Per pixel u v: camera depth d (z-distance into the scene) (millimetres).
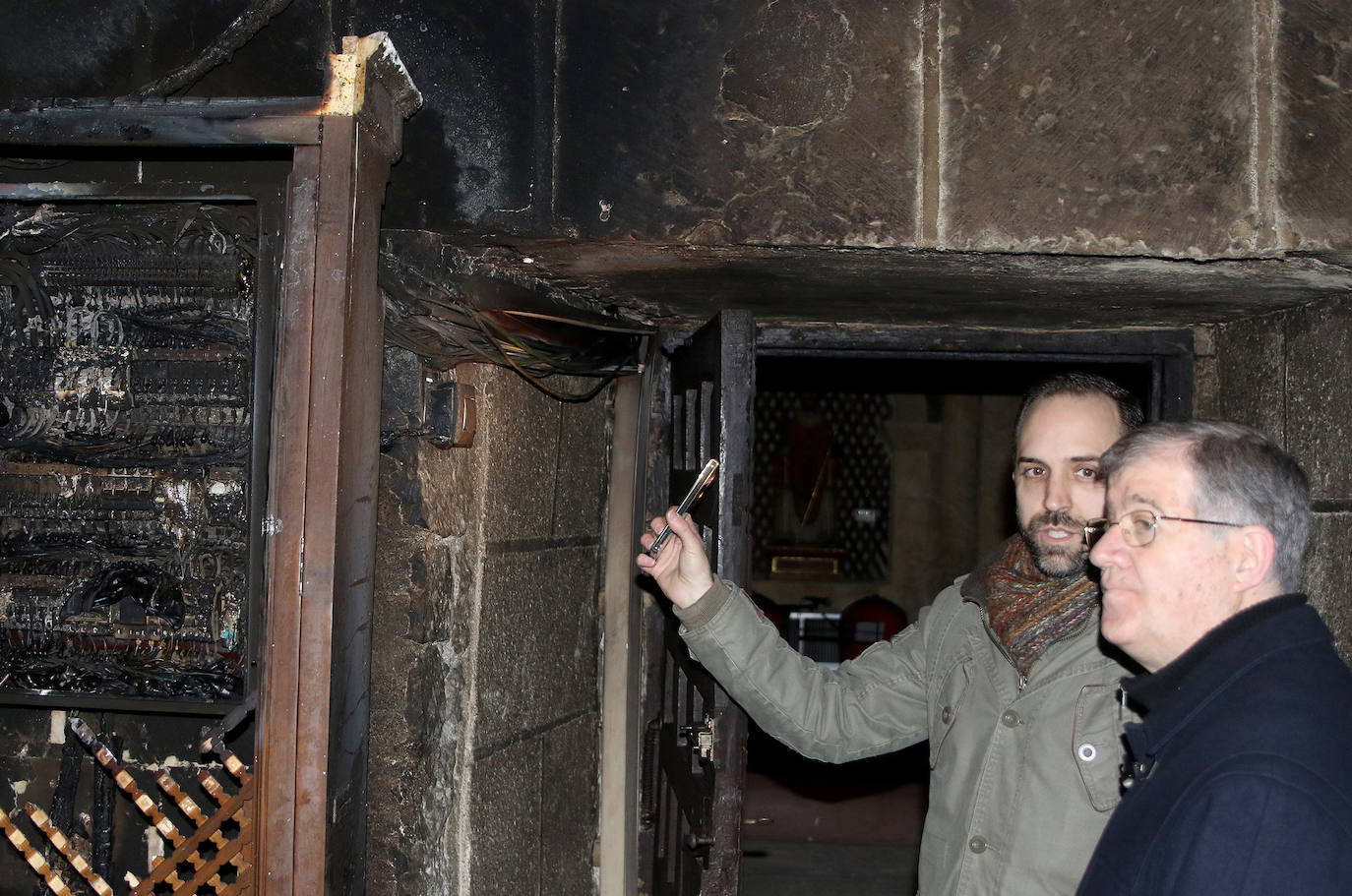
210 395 1581
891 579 6574
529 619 2184
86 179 1556
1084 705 1334
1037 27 1636
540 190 1683
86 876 1555
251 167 1516
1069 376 1505
